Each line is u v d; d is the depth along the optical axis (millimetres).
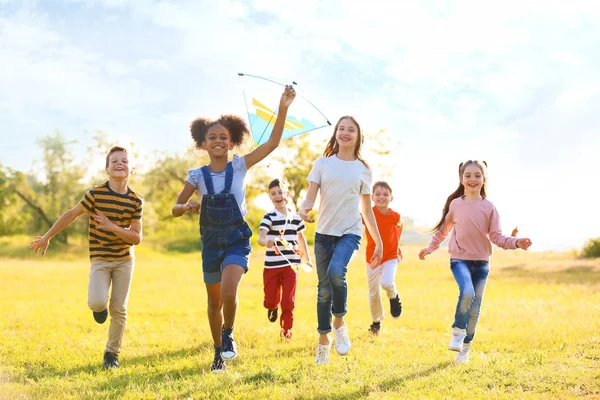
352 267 20891
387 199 7184
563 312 8766
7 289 12836
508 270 18781
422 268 19625
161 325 7836
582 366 4855
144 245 39844
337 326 5062
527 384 4285
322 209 5207
